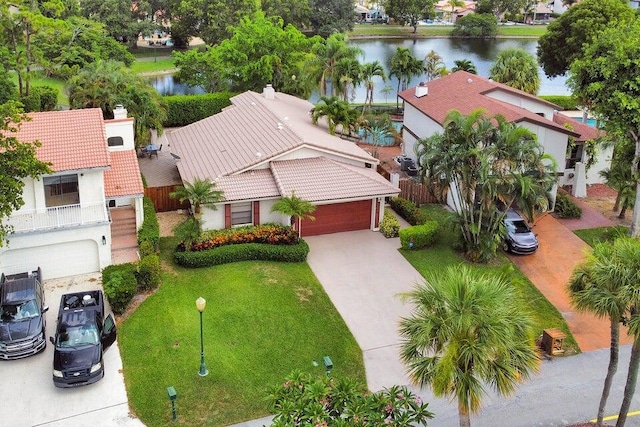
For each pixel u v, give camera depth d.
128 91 40.78
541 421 22.44
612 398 23.70
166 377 23.67
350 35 117.69
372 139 49.16
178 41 95.62
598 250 19.39
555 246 35.00
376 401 17.31
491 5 131.12
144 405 22.34
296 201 31.75
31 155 24.19
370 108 57.94
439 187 31.95
